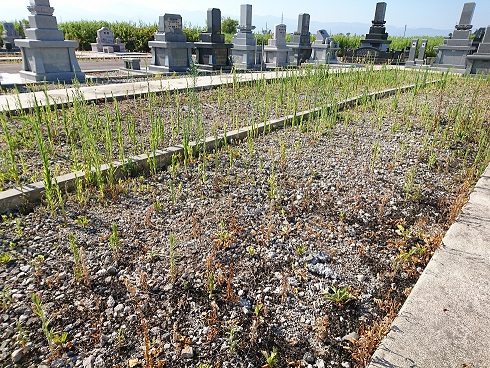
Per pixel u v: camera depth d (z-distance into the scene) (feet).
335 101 22.08
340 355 7.36
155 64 45.16
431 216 12.42
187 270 9.26
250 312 8.21
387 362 6.64
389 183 14.56
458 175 15.38
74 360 6.85
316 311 8.39
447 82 36.04
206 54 48.21
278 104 24.80
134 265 9.36
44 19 32.78
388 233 11.42
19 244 9.78
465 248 9.89
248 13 48.19
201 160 15.71
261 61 49.75
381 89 30.83
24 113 18.20
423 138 19.47
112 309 8.03
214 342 7.43
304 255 10.19
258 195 13.15
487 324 7.45
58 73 33.99
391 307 8.27
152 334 7.51
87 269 8.90
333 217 12.10
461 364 6.60
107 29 82.12
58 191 10.98
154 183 13.60
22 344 7.01
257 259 9.91
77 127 17.65
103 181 13.11
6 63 53.01
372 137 19.57
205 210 11.99
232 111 22.84
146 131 18.90
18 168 13.82
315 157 16.65
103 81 34.88
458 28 52.37
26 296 8.18
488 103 26.63
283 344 7.53
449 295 8.22
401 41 90.94
